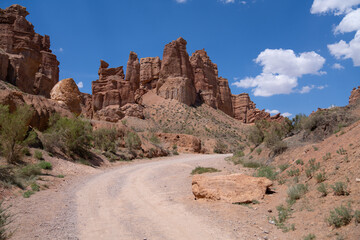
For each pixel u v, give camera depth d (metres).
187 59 142.75
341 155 8.60
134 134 42.22
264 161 19.22
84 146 26.03
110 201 10.34
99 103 105.31
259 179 9.89
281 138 22.22
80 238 5.98
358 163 7.15
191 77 142.88
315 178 8.24
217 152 69.12
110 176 18.66
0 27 70.88
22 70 64.19
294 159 13.97
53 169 17.06
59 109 28.31
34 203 8.87
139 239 5.98
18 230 6.12
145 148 41.97
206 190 9.98
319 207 6.34
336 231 4.98
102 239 5.96
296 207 7.08
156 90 132.00
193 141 62.16
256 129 25.56
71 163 20.77
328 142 11.65
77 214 8.08
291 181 9.86
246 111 171.00
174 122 103.19
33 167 14.07
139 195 11.70
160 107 116.69
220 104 160.50
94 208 9.02
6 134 14.52
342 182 6.82
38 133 21.94
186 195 11.63
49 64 93.25
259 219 7.03
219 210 8.29
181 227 6.86
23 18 75.75
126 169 24.30
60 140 23.45
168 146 57.56
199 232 6.40
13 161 14.64
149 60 153.25
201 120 109.69
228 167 21.67
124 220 7.59
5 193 9.29
